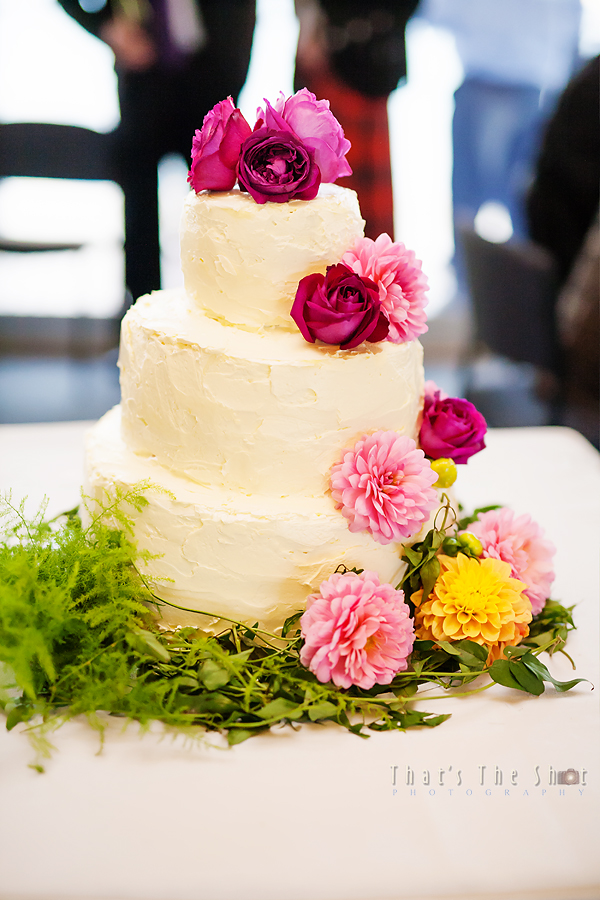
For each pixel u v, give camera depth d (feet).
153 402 2.92
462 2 7.63
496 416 6.88
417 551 2.96
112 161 6.68
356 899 2.27
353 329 2.77
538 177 5.91
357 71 6.44
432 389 3.21
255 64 7.40
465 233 6.30
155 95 6.41
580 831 2.43
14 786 2.48
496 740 2.67
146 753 2.60
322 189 3.00
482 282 6.23
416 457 2.81
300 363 2.75
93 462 3.03
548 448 4.56
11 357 7.63
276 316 2.86
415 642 2.90
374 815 2.45
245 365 2.75
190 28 6.18
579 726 2.72
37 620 2.65
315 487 2.86
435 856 2.36
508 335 6.21
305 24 6.39
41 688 2.70
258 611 2.84
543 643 3.04
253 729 2.68
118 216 8.17
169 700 2.63
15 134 6.54
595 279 5.91
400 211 8.45
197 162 2.89
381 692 2.77
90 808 2.44
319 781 2.53
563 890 2.30
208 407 2.81
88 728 2.67
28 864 2.30
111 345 7.79
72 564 2.83
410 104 8.13
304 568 2.81
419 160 8.30
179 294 3.21
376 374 2.83
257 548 2.79
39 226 8.09
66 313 8.09
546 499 4.04
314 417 2.79
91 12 6.16
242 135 2.88
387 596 2.75
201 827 2.41
